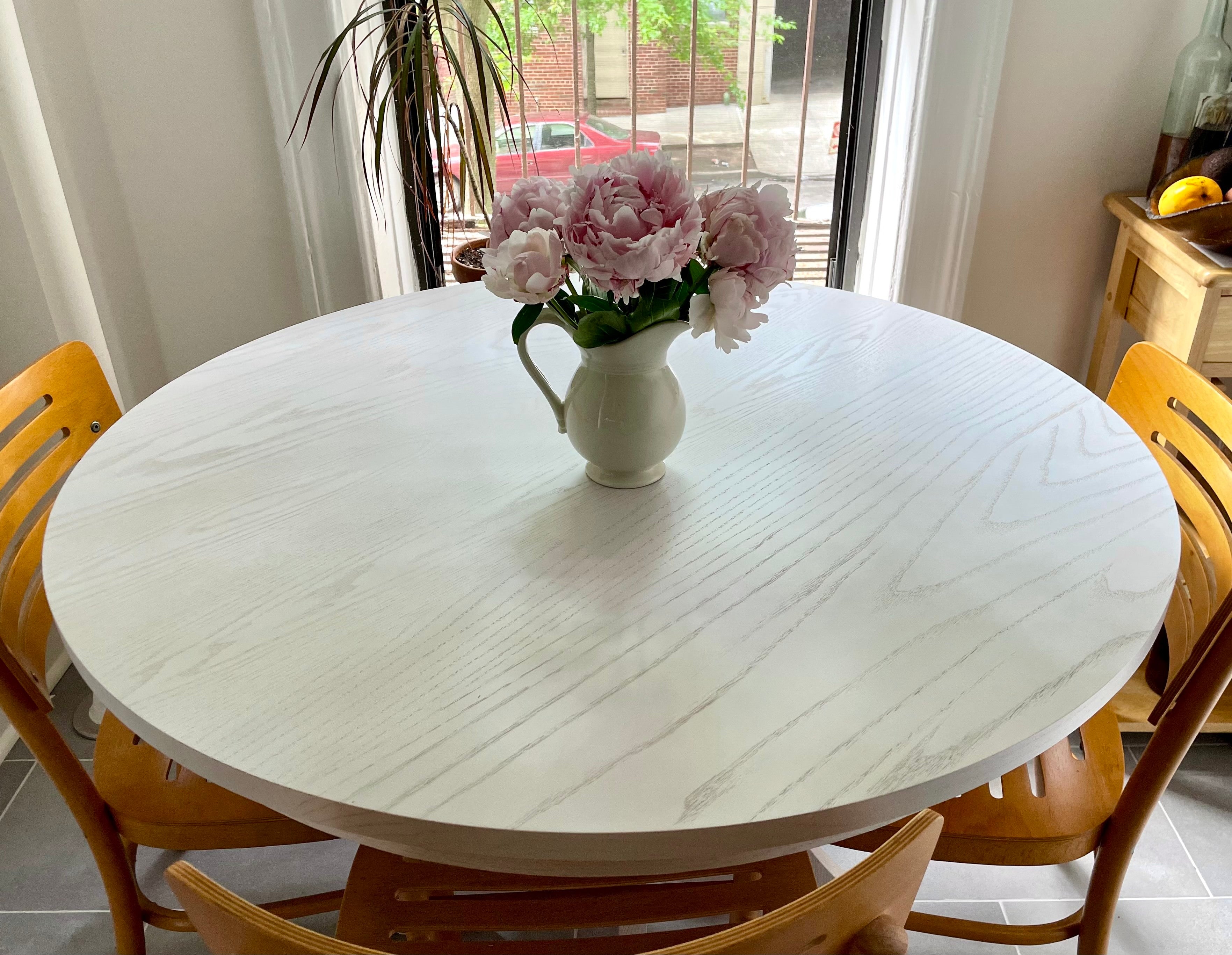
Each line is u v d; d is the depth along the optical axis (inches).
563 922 37.1
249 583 36.6
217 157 77.1
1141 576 36.5
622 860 27.4
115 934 52.1
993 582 36.4
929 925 46.3
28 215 64.2
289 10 70.4
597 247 33.7
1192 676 37.7
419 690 31.5
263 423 48.2
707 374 53.5
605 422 40.1
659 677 32.1
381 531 39.8
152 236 79.7
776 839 27.5
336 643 33.6
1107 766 43.4
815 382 52.3
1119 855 41.9
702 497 42.1
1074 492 41.9
